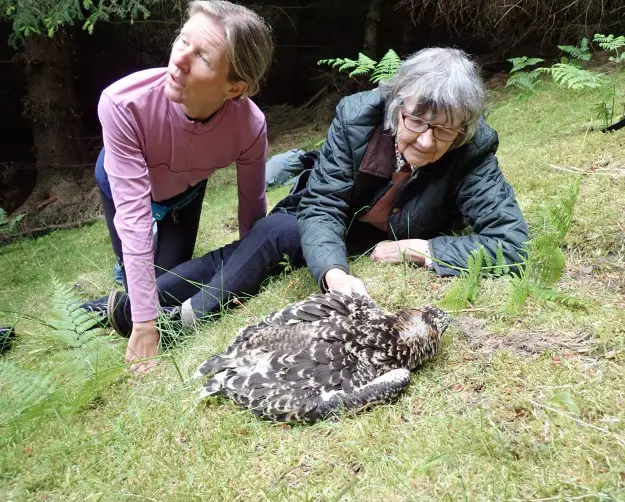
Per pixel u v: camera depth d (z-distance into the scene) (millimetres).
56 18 6883
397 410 2002
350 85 10617
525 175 3820
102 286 4238
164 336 2766
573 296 2447
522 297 2350
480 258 2490
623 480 1586
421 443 1815
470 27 9305
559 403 1894
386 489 1670
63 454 2023
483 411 1941
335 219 2893
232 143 3041
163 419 2125
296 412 1960
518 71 7984
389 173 2914
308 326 2178
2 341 3281
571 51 6188
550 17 7934
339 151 2932
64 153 10445
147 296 2625
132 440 2051
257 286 3084
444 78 2457
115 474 1918
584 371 2055
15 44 9953
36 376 2275
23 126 12719
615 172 3547
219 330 2775
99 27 10641
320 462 1824
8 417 2168
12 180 11766
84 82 11570
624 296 2490
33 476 1929
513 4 7812
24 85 12227
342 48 12031
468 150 2805
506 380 2064
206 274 3188
